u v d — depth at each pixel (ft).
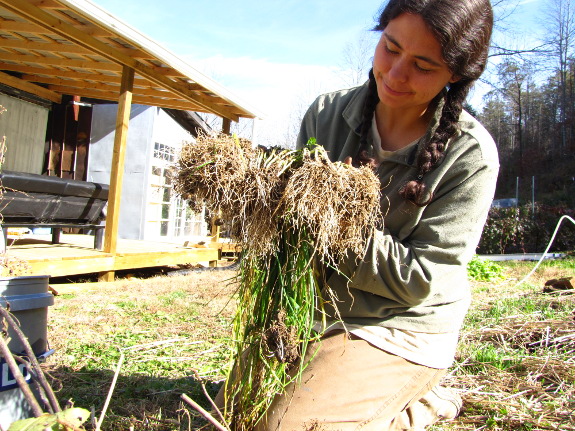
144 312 14.11
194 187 5.10
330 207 4.75
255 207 4.96
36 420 2.63
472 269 26.23
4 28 19.45
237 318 5.61
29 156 29.58
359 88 6.54
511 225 58.59
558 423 7.37
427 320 5.64
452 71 5.19
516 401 8.16
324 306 5.69
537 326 12.69
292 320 5.06
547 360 9.88
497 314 14.84
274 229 4.97
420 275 5.21
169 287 18.97
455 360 10.21
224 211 5.15
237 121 29.58
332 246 5.13
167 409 7.39
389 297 5.46
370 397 5.37
